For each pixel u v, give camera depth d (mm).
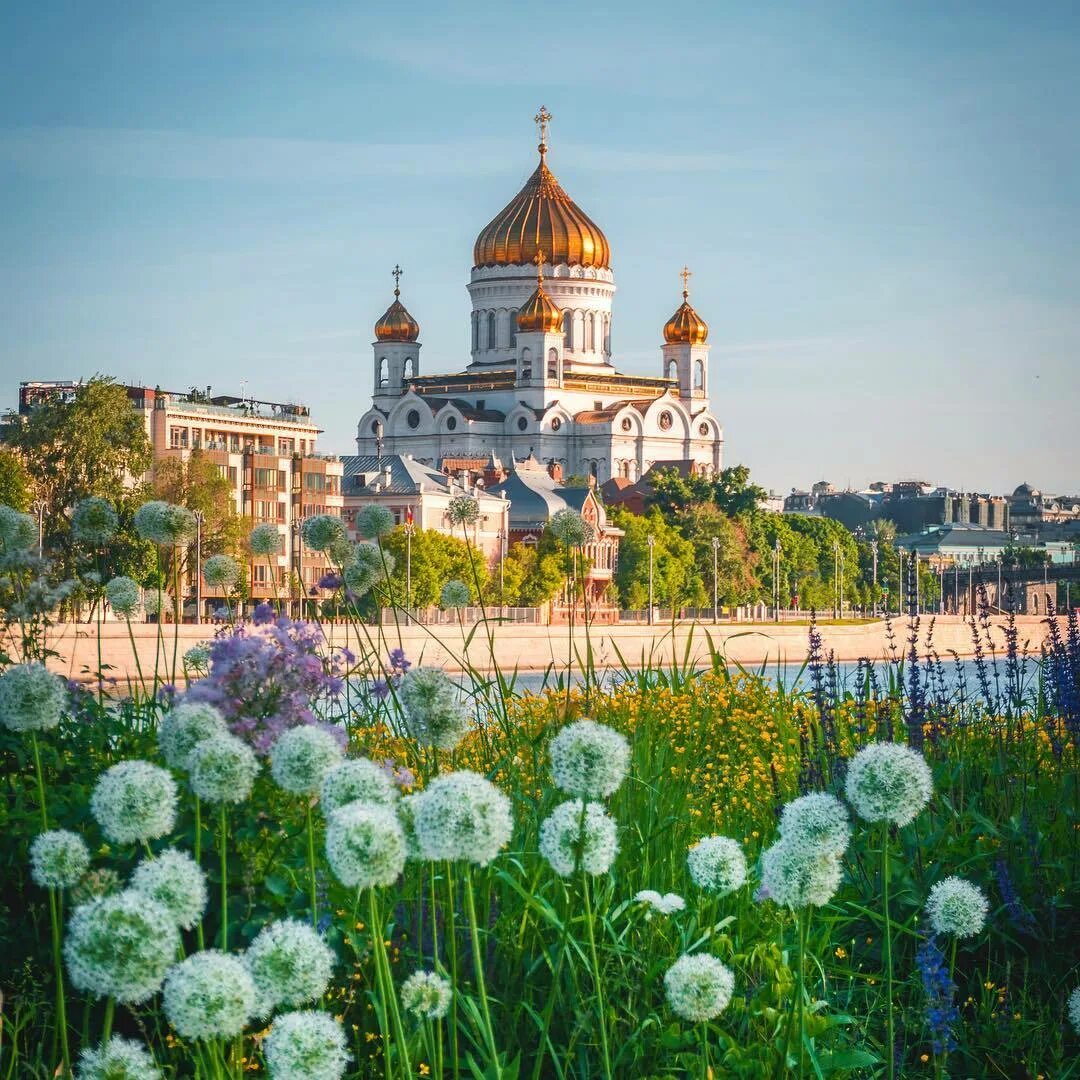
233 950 11742
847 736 19234
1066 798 17562
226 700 12367
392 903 12852
